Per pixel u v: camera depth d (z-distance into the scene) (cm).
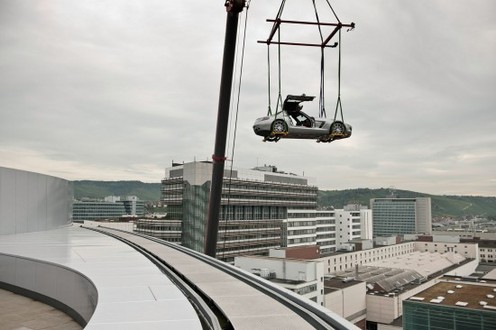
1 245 2131
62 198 4275
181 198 13088
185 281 1170
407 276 12962
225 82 2648
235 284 1088
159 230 12800
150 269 1280
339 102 2016
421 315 6462
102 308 798
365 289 10531
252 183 14700
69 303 1280
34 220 3544
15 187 3269
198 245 12594
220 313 838
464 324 5941
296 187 16788
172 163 14362
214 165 2742
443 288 7475
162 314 758
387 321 10106
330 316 718
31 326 1171
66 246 2080
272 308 832
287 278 8838
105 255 1666
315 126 2000
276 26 1939
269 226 15312
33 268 1523
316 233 19725
